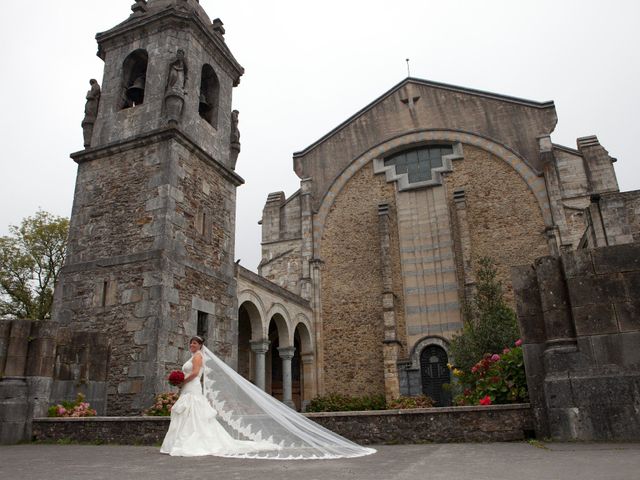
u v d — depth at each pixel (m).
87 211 14.20
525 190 23.61
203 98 16.00
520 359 8.19
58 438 8.99
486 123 25.30
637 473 3.92
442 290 23.92
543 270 7.29
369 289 24.73
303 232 26.20
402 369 22.92
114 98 15.23
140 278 12.64
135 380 11.73
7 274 28.02
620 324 6.75
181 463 5.36
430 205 25.25
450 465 4.75
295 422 6.79
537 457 5.15
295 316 22.30
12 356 9.56
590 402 6.52
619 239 13.73
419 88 27.06
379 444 7.29
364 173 26.77
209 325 13.87
